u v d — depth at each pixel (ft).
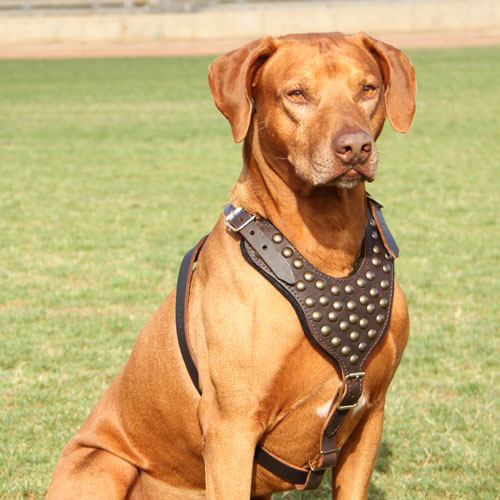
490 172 56.44
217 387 13.46
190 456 15.10
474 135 71.15
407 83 14.55
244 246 13.70
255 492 14.93
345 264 13.91
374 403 14.44
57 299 32.50
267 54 13.80
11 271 36.63
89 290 33.63
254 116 14.24
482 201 48.24
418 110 86.33
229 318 13.41
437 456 20.67
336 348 13.39
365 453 14.67
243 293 13.43
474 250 38.19
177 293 14.89
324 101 13.24
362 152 12.69
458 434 21.63
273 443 13.96
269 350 13.21
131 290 33.71
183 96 105.50
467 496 18.84
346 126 12.76
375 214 14.60
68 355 27.04
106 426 16.03
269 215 13.89
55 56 168.45
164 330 15.10
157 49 177.99
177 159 65.21
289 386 13.41
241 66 13.88
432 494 19.03
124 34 197.26
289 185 13.62
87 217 46.75
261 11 193.36
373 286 13.91
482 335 28.32
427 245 39.24
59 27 197.26
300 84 13.29
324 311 13.39
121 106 98.58
